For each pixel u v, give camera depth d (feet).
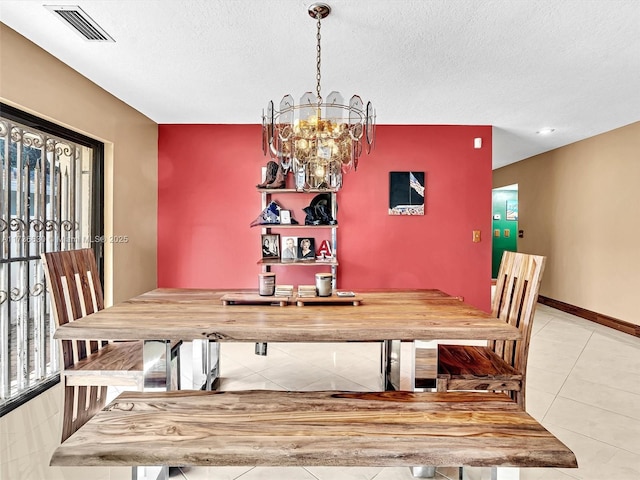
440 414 4.49
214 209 13.43
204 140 13.35
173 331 5.16
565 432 6.72
